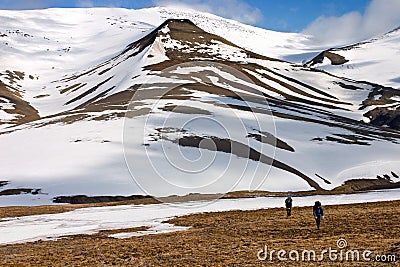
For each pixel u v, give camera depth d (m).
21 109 180.50
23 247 30.31
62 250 26.75
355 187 87.25
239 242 25.78
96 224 42.72
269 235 28.66
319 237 26.22
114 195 71.25
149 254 23.09
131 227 38.97
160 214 48.31
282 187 78.75
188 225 38.09
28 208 62.78
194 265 18.78
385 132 146.12
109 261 21.45
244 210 48.28
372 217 33.97
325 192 75.69
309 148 108.25
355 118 179.00
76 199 69.81
